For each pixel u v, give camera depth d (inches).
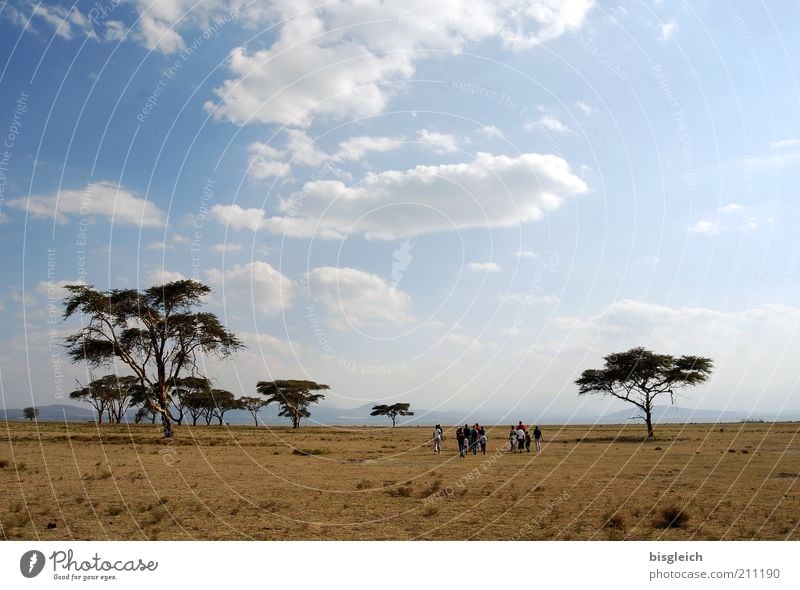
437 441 1465.3
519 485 775.1
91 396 3442.4
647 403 2258.9
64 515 543.2
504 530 493.4
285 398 3654.0
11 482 772.6
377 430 3718.0
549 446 1705.2
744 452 1336.1
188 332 1894.7
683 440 1920.5
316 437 2390.5
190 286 1891.0
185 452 1386.6
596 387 2293.3
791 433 2374.5
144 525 504.1
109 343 1840.6
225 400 3759.8
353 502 638.5
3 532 470.9
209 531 486.3
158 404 2000.5
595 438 2220.7
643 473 908.0
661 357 2225.6
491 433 2928.2
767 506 581.0
